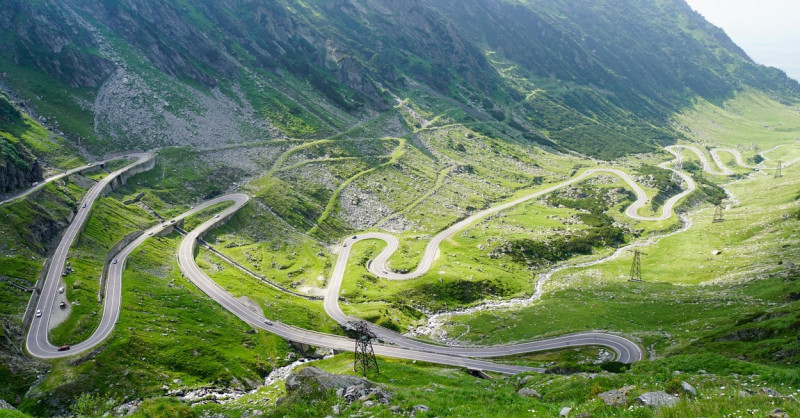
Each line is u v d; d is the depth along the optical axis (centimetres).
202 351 12888
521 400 5369
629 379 5756
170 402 6850
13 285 13462
